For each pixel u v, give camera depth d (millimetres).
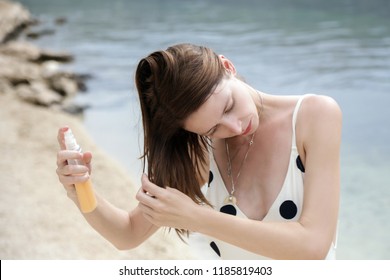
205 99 2525
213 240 3104
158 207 2555
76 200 2873
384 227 6117
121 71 13836
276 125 2873
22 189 7020
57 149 8742
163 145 2773
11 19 19625
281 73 12594
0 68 13172
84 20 21328
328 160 2680
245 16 20281
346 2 22328
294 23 18516
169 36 17391
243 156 2969
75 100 11758
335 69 12703
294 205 2818
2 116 10234
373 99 10586
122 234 3029
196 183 2877
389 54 13898
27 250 5520
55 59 14906
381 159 7859
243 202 2955
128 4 25094
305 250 2557
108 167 7961
